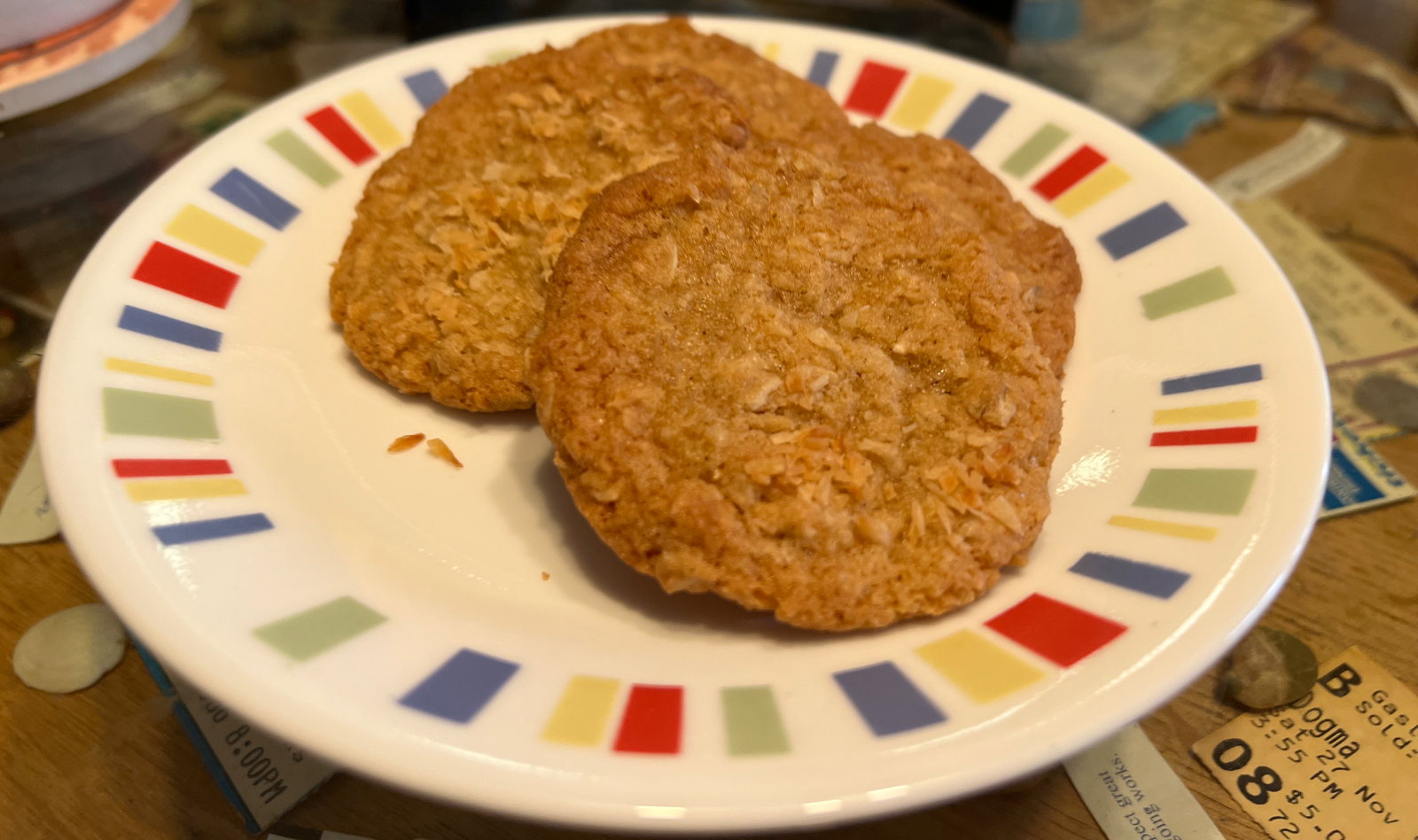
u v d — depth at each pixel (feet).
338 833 0.52
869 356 0.57
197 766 0.54
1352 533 0.66
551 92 0.70
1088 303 0.70
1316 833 0.53
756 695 0.48
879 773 0.43
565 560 0.58
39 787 0.53
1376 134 0.95
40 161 0.81
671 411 0.54
